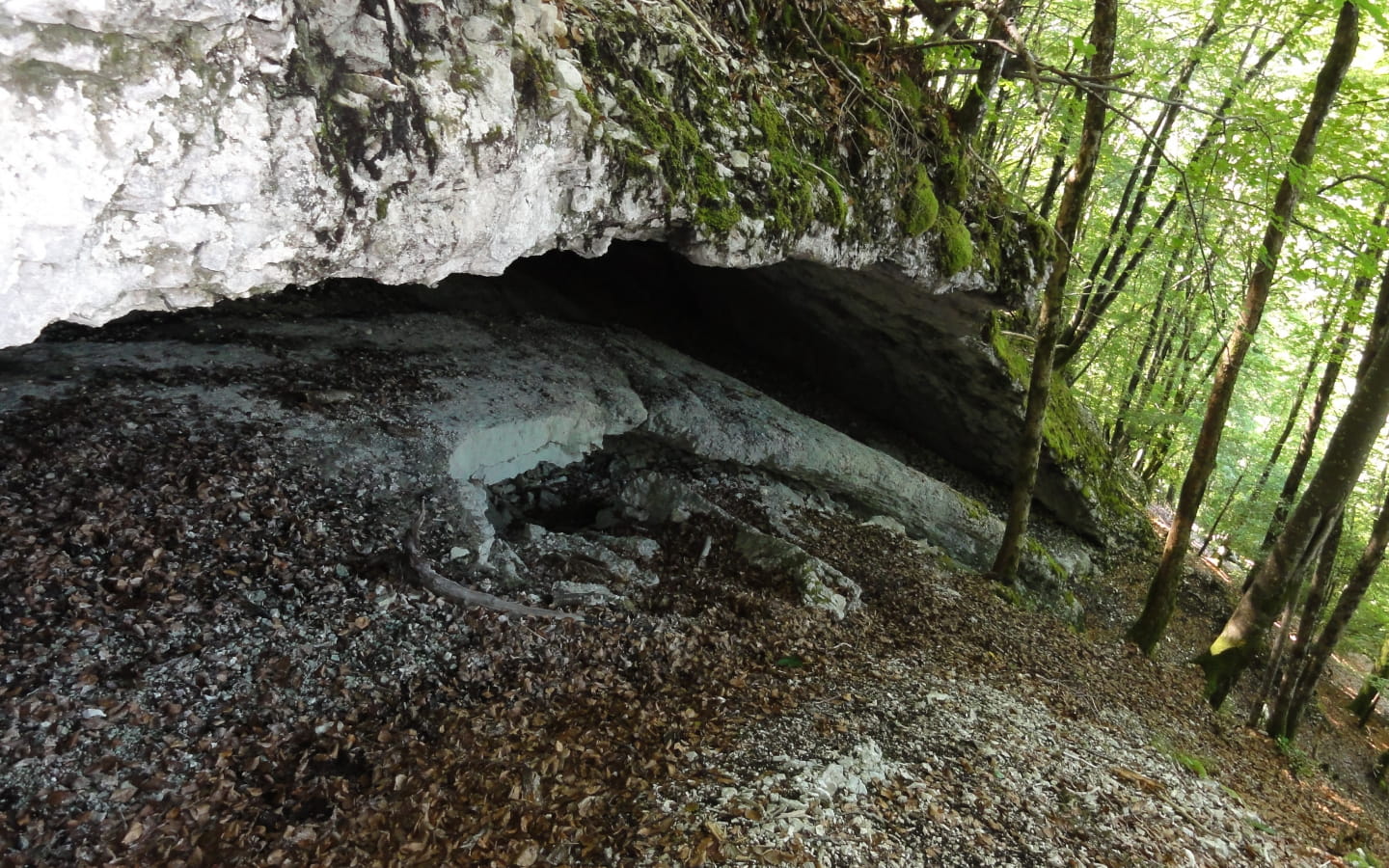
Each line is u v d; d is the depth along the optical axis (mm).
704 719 4316
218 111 2174
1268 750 7805
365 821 3193
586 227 3992
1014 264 7859
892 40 6621
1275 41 9602
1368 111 7270
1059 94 7094
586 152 3645
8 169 1786
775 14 5770
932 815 3822
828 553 7352
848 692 4926
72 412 4746
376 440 5422
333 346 6547
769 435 8016
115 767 3123
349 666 3957
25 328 2027
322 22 2436
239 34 2162
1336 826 6535
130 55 1930
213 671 3654
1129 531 12367
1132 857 3988
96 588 3787
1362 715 12289
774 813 3500
